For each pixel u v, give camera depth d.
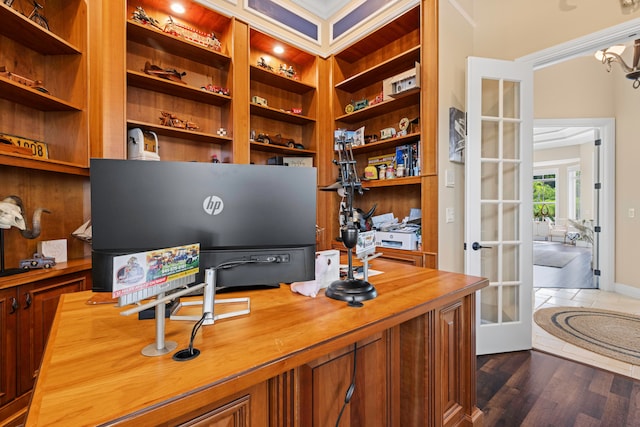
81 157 2.07
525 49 2.54
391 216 3.05
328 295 1.12
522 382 2.00
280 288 1.23
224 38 2.85
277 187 1.02
